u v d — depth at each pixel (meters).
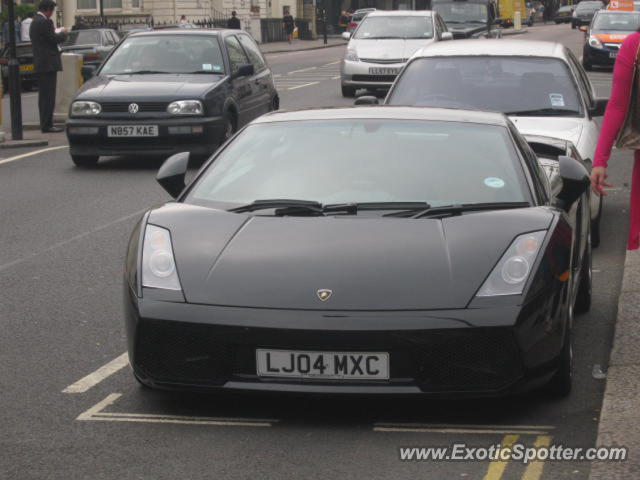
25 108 24.80
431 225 5.24
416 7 83.62
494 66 10.08
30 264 8.83
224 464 4.48
